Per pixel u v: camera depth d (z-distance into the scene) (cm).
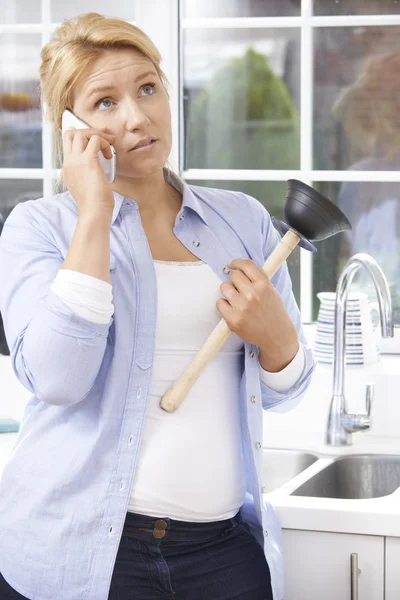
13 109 264
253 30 259
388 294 193
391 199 258
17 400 252
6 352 267
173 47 257
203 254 152
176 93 260
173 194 161
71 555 139
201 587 145
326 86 258
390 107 256
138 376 142
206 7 260
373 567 168
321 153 261
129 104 143
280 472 217
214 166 267
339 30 255
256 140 264
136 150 144
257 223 165
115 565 141
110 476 140
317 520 168
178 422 144
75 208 152
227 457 148
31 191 267
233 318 142
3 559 146
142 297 145
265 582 152
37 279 142
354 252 262
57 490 142
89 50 144
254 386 151
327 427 218
